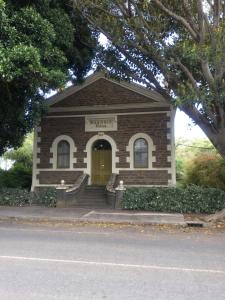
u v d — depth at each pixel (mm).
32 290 5816
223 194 17469
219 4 13891
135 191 18594
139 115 22094
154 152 21625
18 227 13562
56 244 9953
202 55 13602
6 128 18719
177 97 14266
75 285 6117
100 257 8344
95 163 22859
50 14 15398
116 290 5883
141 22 14289
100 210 17906
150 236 11875
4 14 12977
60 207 18984
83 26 17297
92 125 22734
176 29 15609
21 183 25047
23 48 12930
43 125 23469
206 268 7457
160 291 5867
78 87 23062
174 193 17969
